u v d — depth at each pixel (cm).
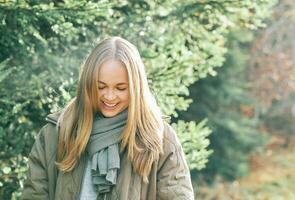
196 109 1150
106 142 341
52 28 499
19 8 487
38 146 355
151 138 343
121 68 337
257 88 1475
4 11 492
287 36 1538
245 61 1374
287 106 1555
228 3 579
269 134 1533
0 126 512
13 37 515
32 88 518
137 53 344
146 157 343
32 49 531
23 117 526
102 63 336
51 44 543
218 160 1211
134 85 338
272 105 1552
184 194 347
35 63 532
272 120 1559
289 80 1517
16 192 516
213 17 591
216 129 1189
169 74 548
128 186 342
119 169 343
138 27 570
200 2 579
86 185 344
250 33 1188
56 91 523
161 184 348
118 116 344
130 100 338
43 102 515
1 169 503
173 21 587
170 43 577
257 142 1295
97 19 549
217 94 1179
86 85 339
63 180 346
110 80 336
